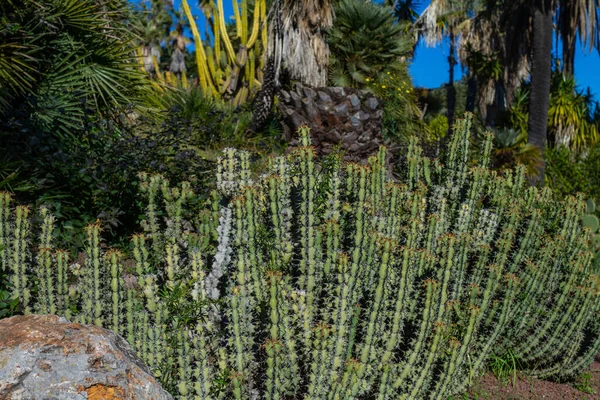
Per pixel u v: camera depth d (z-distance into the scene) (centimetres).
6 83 653
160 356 317
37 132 618
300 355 332
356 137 828
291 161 404
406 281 348
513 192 535
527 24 1817
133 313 316
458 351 375
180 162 633
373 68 1183
